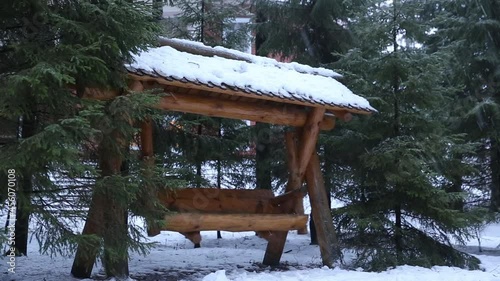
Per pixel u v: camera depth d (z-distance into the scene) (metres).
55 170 6.06
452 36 14.08
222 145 12.20
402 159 9.45
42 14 5.91
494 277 8.52
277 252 9.78
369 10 11.30
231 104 8.40
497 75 13.35
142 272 8.58
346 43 13.70
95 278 7.45
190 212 8.09
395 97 10.17
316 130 9.19
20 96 5.66
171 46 8.43
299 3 13.95
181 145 11.54
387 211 10.15
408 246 9.88
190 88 7.75
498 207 13.06
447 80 13.45
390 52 10.23
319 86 9.12
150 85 7.33
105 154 6.72
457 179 11.80
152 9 6.57
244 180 13.53
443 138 10.02
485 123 13.03
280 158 12.94
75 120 5.48
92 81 6.44
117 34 6.32
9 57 6.30
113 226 6.55
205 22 14.01
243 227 8.45
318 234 9.47
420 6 10.34
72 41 6.12
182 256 10.83
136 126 7.54
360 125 10.54
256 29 14.59
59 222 6.09
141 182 6.63
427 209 9.77
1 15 6.22
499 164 13.30
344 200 10.73
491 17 13.54
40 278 7.40
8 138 6.34
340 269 9.06
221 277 7.34
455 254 9.97
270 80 8.51
